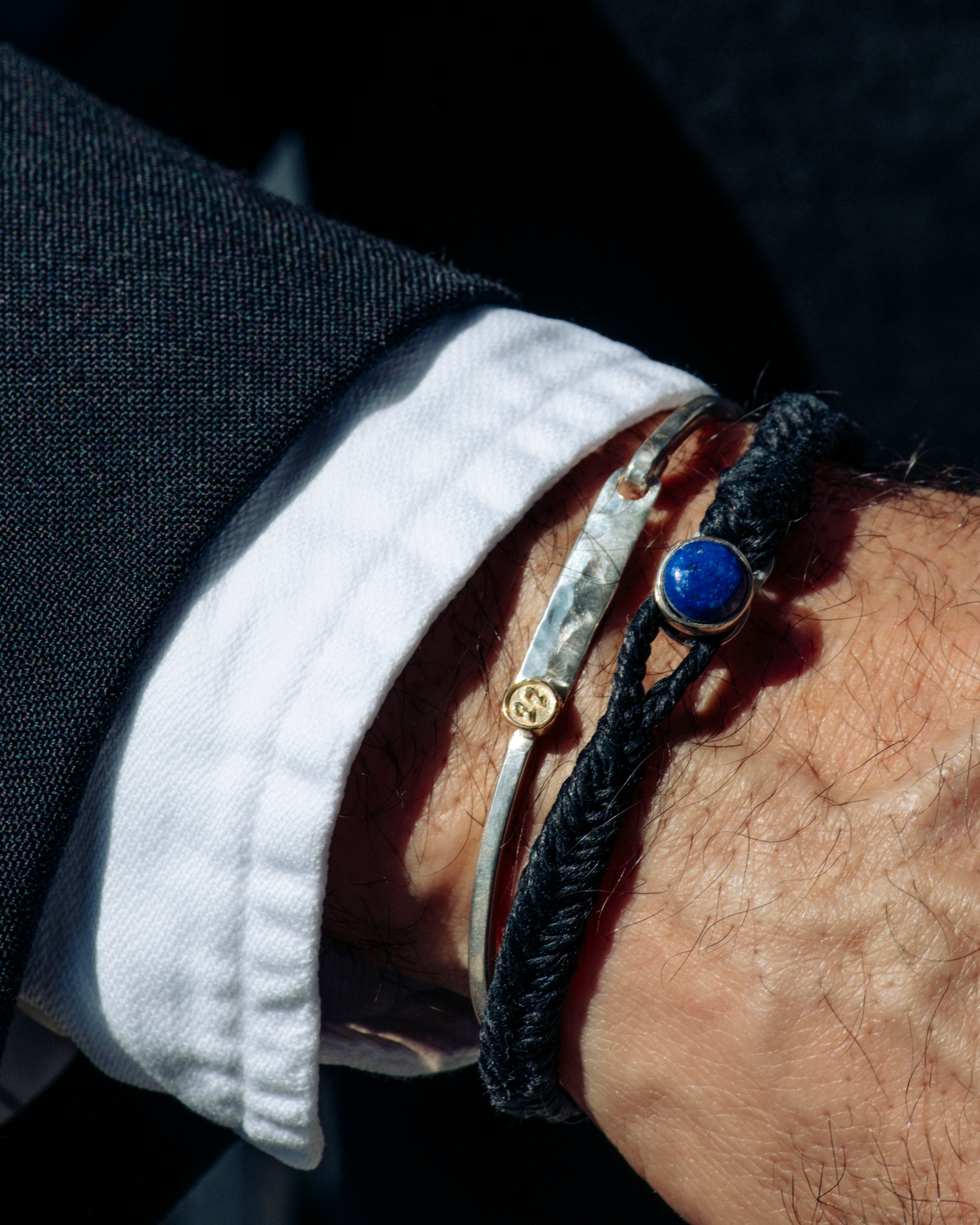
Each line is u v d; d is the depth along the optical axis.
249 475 0.46
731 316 0.66
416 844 0.46
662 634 0.47
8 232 0.46
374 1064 0.48
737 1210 0.46
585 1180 0.55
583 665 0.46
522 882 0.46
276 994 0.46
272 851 0.45
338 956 0.48
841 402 0.68
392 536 0.46
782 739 0.46
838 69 0.69
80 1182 0.49
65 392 0.46
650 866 0.46
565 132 0.67
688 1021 0.46
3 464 0.45
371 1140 0.56
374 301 0.46
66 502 0.45
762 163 0.69
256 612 0.46
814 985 0.45
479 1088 0.55
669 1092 0.46
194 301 0.46
